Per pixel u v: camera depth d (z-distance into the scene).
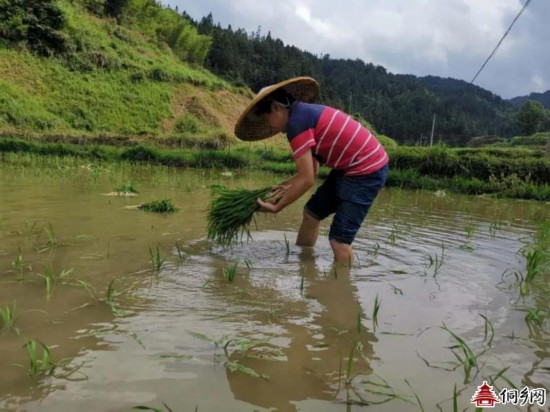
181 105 31.36
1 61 24.62
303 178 3.51
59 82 26.05
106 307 2.54
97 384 1.78
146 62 32.78
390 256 3.90
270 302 2.73
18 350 2.03
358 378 1.91
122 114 27.20
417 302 2.80
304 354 2.09
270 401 1.72
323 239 4.53
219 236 4.04
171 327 2.31
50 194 6.86
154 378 1.83
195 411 1.62
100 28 33.19
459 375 1.96
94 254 3.58
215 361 1.99
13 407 1.61
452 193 10.75
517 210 7.71
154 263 3.40
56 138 18.25
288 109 3.66
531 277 3.24
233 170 15.38
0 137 16.72
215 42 50.19
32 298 2.64
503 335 2.37
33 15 26.80
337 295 2.89
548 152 12.42
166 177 11.11
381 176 3.66
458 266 3.64
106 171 11.82
